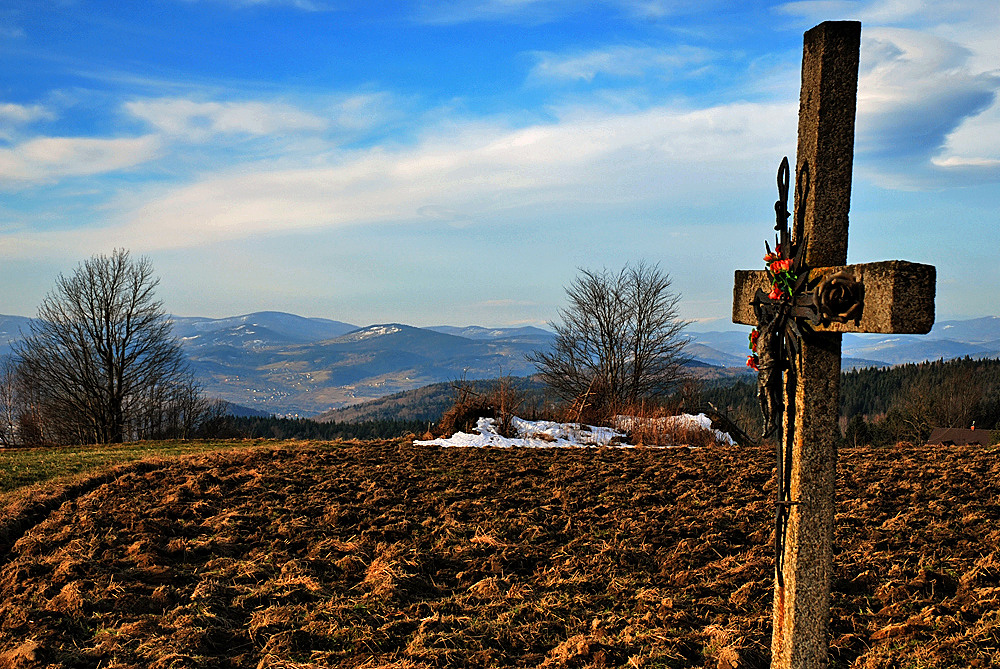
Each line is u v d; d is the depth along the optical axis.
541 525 10.36
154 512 10.77
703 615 6.86
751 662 5.70
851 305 3.18
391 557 8.73
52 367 38.69
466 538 9.88
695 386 31.16
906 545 8.64
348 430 76.31
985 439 51.94
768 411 3.83
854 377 98.69
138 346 40.16
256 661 6.16
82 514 10.57
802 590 3.63
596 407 27.05
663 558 8.77
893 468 13.92
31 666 5.88
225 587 7.74
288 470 14.95
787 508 3.70
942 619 6.20
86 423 40.09
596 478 14.19
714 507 11.34
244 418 78.19
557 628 6.77
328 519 10.67
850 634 6.12
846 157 3.53
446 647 6.30
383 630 6.64
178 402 46.66
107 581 7.73
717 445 22.33
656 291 35.41
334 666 6.01
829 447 3.58
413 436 21.94
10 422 43.31
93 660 6.10
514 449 18.92
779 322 3.73
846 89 3.49
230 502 11.88
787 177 3.80
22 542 9.27
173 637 6.41
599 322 35.47
